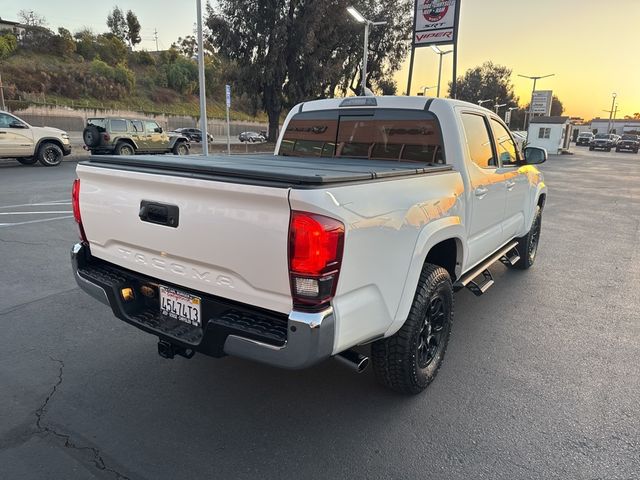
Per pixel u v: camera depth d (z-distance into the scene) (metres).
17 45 50.69
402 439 2.67
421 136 3.71
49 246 6.46
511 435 2.72
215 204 2.24
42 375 3.28
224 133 57.84
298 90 32.41
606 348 3.87
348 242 2.13
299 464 2.46
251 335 2.17
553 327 4.27
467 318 4.46
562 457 2.54
